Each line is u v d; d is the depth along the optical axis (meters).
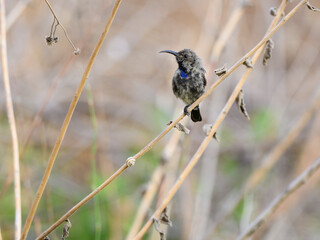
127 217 11.53
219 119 6.41
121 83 16.38
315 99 9.78
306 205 13.88
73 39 12.55
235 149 14.66
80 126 14.89
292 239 12.52
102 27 14.40
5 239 11.16
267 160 10.16
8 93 6.69
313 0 16.94
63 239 5.71
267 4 14.83
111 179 5.67
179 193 12.53
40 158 13.54
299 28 16.64
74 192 12.98
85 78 5.43
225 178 14.23
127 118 15.55
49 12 13.34
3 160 12.73
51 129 14.78
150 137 14.70
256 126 12.86
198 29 16.92
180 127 6.06
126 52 15.59
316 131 12.52
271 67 14.31
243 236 8.24
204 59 10.42
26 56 13.40
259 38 14.61
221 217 10.63
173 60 15.64
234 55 12.60
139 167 13.66
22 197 11.83
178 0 17.88
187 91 8.28
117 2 5.25
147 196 8.74
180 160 10.13
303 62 15.45
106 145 12.05
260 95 15.31
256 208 11.62
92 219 11.36
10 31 13.24
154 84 16.38
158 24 17.70
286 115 13.82
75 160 14.20
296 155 12.98
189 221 10.50
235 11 9.49
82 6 10.82
